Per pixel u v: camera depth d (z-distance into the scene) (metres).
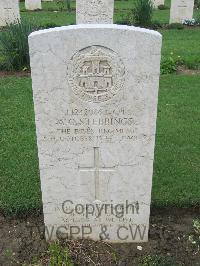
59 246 1.19
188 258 1.17
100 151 1.09
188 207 1.37
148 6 4.40
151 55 0.97
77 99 1.02
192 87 2.50
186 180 1.50
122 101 1.02
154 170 1.57
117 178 1.13
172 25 4.43
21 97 2.30
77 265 1.14
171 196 1.40
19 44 2.79
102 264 1.15
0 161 1.63
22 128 1.92
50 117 1.04
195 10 5.99
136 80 1.00
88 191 1.15
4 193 1.42
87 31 0.94
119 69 0.99
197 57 3.07
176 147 1.76
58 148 1.09
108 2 3.16
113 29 0.94
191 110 2.15
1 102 2.23
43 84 1.00
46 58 0.97
